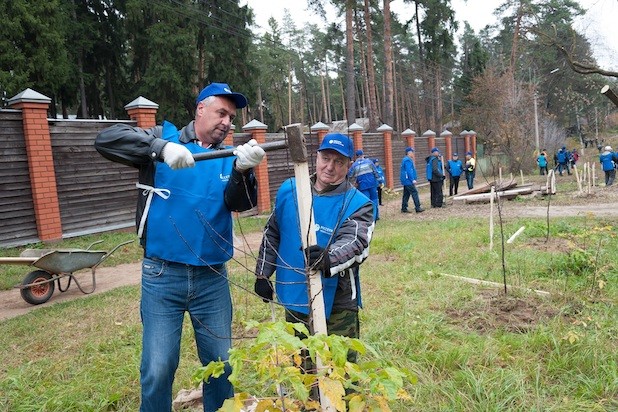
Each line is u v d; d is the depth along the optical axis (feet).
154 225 8.14
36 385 12.57
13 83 63.16
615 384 11.01
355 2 88.07
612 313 15.57
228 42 93.97
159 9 84.74
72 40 82.69
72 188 35.17
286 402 5.70
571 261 21.01
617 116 181.78
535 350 13.19
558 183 75.56
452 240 30.12
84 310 19.21
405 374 5.76
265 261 9.12
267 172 50.65
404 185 48.06
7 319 18.84
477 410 10.27
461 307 17.02
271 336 5.03
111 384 12.28
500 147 68.23
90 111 96.48
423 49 140.97
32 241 32.55
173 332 8.31
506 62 132.05
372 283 20.97
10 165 31.68
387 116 95.55
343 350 5.24
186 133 8.45
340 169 8.77
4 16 62.85
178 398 11.44
